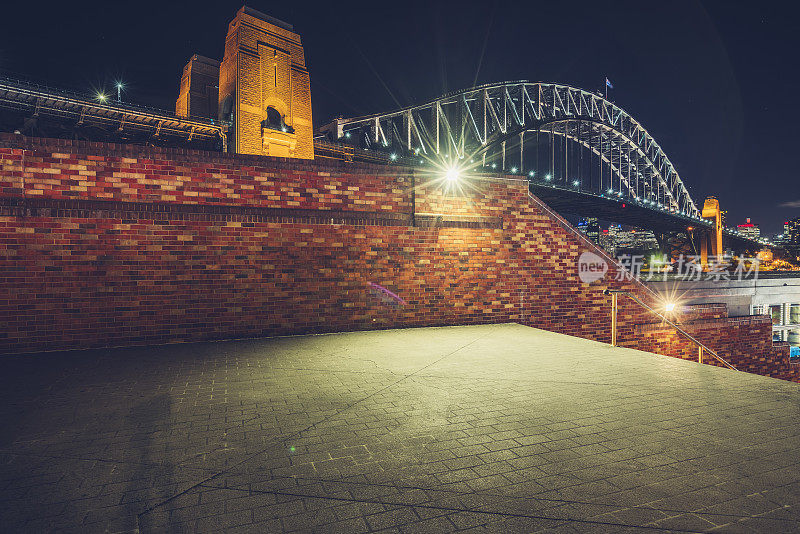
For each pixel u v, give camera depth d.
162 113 37.47
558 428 3.53
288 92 40.72
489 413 3.89
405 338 7.46
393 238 8.39
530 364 5.68
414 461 2.95
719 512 2.31
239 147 37.12
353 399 4.28
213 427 3.55
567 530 2.16
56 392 4.48
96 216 6.68
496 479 2.70
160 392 4.49
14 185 6.30
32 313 6.38
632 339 9.62
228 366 5.58
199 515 2.30
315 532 2.16
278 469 2.84
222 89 40.28
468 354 6.25
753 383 4.82
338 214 8.03
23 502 2.43
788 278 18.09
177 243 7.09
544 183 83.50
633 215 105.31
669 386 4.70
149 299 6.94
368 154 57.06
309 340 7.28
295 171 7.79
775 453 3.04
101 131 38.66
